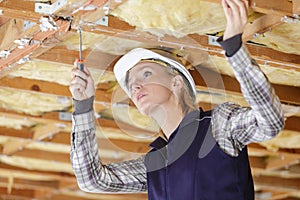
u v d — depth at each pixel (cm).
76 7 309
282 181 645
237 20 245
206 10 329
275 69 397
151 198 281
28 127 519
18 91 423
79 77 280
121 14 333
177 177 271
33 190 722
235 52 244
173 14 334
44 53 369
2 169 628
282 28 343
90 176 292
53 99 452
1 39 362
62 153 591
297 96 425
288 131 486
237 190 262
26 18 318
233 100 418
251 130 261
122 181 299
